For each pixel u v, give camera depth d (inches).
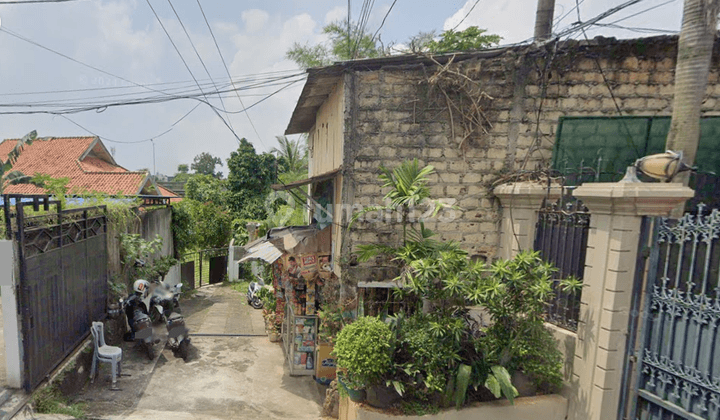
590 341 139.5
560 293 160.4
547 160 198.1
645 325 128.6
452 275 148.8
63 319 201.6
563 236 161.3
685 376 116.9
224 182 813.9
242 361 268.7
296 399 217.8
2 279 161.8
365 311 203.2
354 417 149.9
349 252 197.5
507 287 148.0
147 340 255.0
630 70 194.2
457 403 143.8
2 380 172.2
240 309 417.7
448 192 198.2
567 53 189.8
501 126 196.9
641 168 129.7
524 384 155.0
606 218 134.2
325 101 265.7
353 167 194.1
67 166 588.1
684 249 118.8
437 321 154.9
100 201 291.1
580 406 143.6
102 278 259.0
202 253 570.3
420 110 193.8
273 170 770.8
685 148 138.9
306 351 251.0
